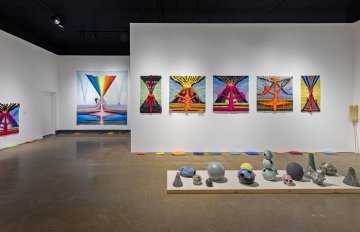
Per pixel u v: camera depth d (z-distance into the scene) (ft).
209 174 13.04
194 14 22.79
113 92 35.55
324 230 8.63
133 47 21.30
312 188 12.03
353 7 21.01
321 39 21.56
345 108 21.75
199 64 21.48
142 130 21.57
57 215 9.70
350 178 12.59
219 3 20.18
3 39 23.48
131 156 20.10
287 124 21.74
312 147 21.84
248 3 20.13
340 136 21.83
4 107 23.73
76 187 12.85
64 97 35.19
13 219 9.37
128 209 10.23
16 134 25.63
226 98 21.57
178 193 11.94
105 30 27.66
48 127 33.30
